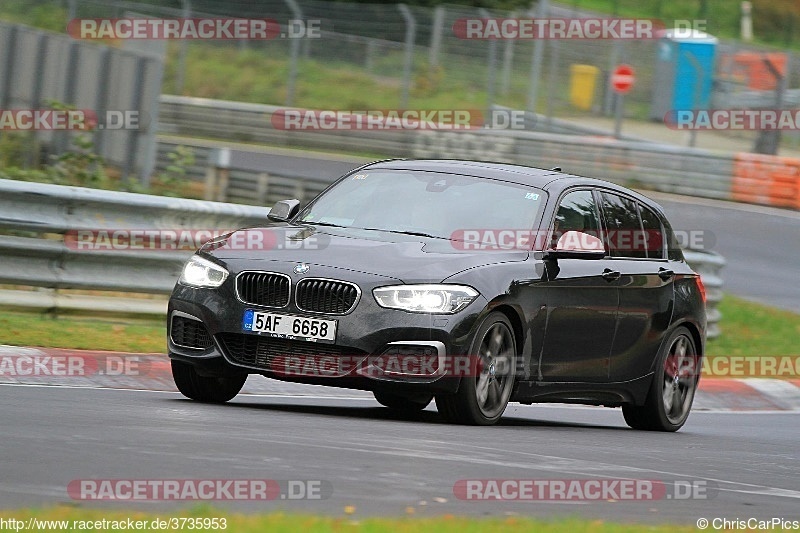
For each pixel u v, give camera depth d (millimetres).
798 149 123688
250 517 15742
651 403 34656
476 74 118438
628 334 33281
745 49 149375
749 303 63344
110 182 69438
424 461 22281
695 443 31719
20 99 85812
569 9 174875
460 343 27734
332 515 17000
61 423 23250
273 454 21500
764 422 40531
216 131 113875
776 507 21578
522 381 29938
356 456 22094
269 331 27891
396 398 33562
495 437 26953
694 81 122375
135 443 21516
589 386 32219
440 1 139125
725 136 125125
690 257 53938
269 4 123125
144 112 72500
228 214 44469
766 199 97062
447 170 32281
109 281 41250
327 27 122438
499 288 28672
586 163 101312
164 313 42812
